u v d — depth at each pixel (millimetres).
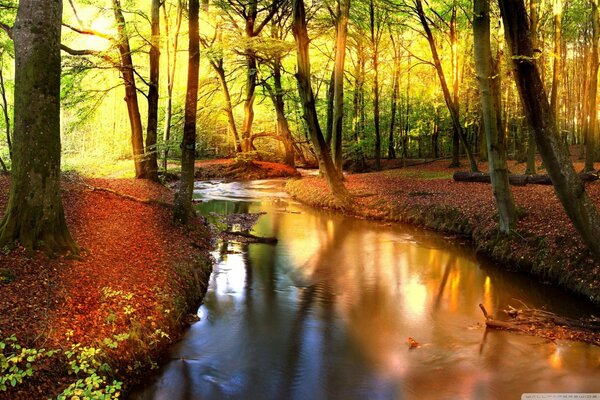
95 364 5496
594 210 8531
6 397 4570
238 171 37750
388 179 27250
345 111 42875
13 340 5234
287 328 8031
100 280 7539
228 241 15094
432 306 9258
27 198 7586
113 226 11383
